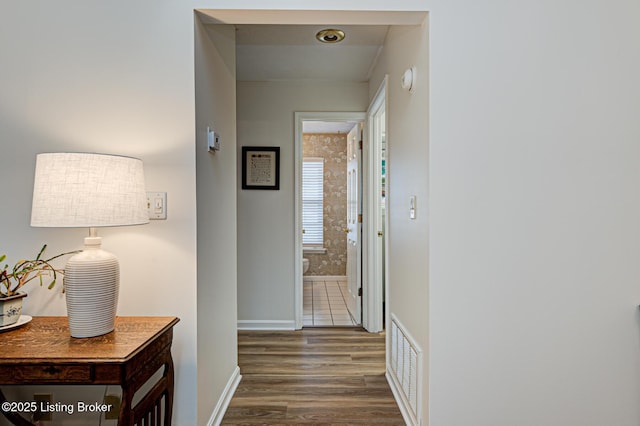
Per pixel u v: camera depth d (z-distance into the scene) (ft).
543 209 5.32
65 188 4.02
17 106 5.26
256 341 10.04
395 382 7.17
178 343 5.32
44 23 5.24
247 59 9.44
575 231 5.33
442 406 5.33
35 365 3.74
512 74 5.28
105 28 5.24
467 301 5.31
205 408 5.69
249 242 11.02
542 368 5.37
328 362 8.64
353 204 12.67
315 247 18.49
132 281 5.29
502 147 5.29
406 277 6.55
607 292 5.36
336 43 8.55
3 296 4.52
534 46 5.28
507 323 5.34
